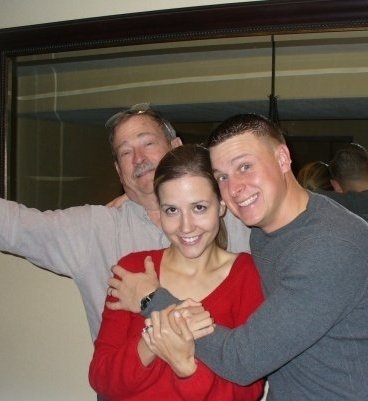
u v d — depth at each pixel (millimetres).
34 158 1937
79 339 2082
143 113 1542
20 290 2156
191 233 1184
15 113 1964
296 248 1078
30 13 1981
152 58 1783
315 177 1608
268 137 1171
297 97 1626
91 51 1864
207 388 1114
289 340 1022
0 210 1534
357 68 1562
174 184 1166
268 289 1184
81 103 1887
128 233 1533
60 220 1541
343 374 1101
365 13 1524
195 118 1747
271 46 1639
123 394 1157
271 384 1213
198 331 1090
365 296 1074
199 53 1723
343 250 1030
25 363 2172
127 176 1521
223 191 1195
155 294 1175
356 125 1571
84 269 1540
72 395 2111
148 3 1803
